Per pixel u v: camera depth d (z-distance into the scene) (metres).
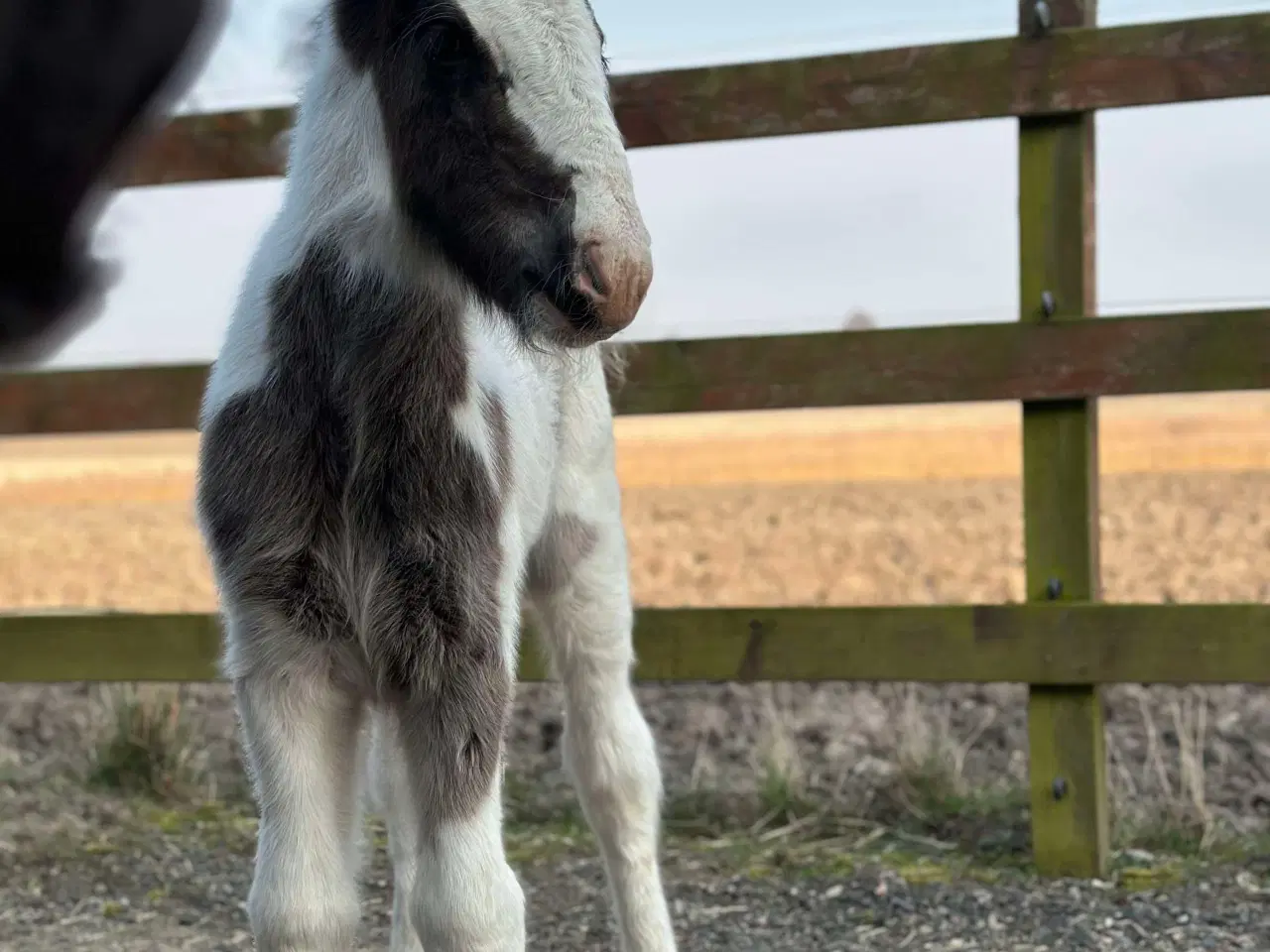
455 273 2.25
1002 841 3.88
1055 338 3.71
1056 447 3.79
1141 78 3.64
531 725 4.96
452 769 2.26
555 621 3.07
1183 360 3.63
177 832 4.13
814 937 3.29
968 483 15.78
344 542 2.28
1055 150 3.75
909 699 4.68
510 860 3.88
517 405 2.62
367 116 2.31
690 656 3.98
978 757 4.58
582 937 3.34
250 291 2.40
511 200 2.13
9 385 4.34
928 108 3.79
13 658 4.28
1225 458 20.02
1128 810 4.05
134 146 0.62
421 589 2.27
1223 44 3.59
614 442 3.16
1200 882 3.55
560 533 3.00
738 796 4.24
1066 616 3.70
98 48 0.59
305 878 2.21
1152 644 3.64
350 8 2.31
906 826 4.04
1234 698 5.04
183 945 3.28
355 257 2.29
